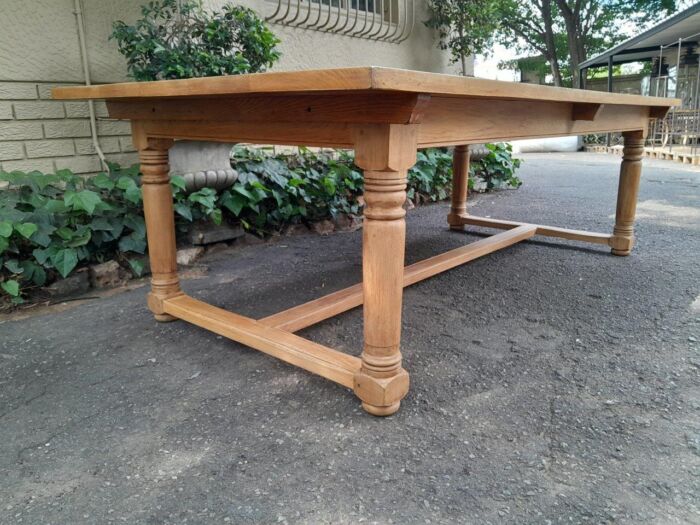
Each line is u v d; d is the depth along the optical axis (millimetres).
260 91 1245
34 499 1144
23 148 2980
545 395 1548
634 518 1055
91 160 3248
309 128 1438
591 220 4203
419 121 1257
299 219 3898
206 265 3045
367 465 1237
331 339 1987
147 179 2047
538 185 6344
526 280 2652
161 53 2957
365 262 1389
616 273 2738
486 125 1681
